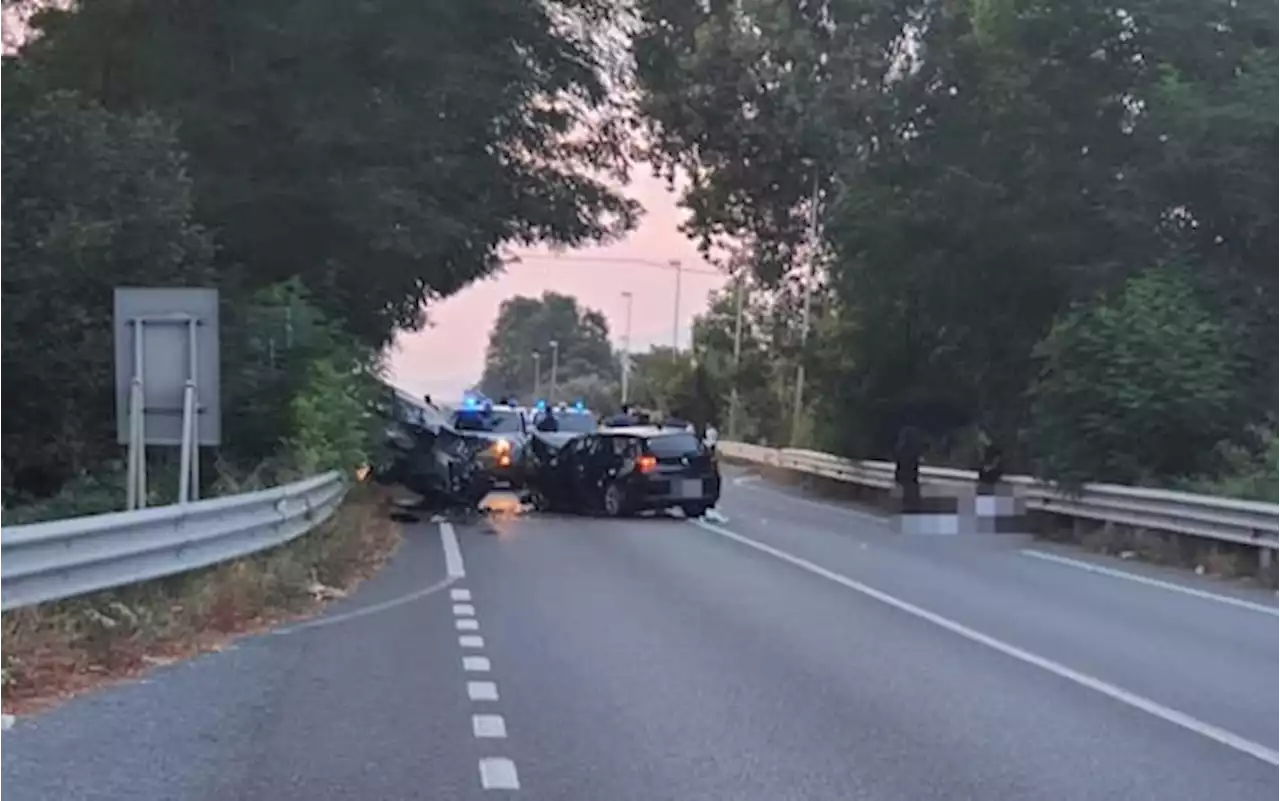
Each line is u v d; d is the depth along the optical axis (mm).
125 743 9633
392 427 31016
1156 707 11266
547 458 32906
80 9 28234
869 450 41562
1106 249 30859
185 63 27875
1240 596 18812
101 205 22969
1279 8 29844
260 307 25219
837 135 41375
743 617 15898
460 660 12945
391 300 31859
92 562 12570
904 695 11609
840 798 8523
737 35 43094
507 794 8516
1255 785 8945
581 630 14789
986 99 33281
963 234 31953
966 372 35469
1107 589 19312
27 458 23484
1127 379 26953
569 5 31984
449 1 29250
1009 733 10289
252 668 12445
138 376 16391
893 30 41156
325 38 27891
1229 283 28922
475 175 30719
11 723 10117
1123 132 31094
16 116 22984
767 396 65438
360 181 28000
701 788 8703
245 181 28062
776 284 49906
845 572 20656
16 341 22469
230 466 21172
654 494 30250
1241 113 28391
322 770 9008
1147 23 30312
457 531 26828
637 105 34844
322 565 18531
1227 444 27078
